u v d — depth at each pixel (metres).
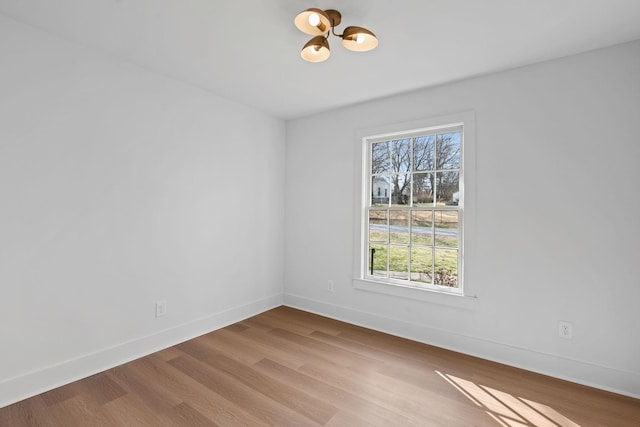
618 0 1.70
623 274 2.16
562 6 1.76
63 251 2.18
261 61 2.48
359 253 3.38
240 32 2.09
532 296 2.47
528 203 2.48
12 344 1.97
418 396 2.11
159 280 2.74
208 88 3.03
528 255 2.48
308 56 2.07
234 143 3.38
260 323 3.39
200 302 3.08
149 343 2.67
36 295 2.07
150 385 2.19
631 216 2.14
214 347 2.80
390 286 3.16
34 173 2.05
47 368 2.11
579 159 2.30
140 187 2.60
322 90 3.03
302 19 1.72
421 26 1.97
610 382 2.19
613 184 2.19
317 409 1.96
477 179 2.69
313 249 3.76
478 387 2.22
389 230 3.24
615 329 2.19
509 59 2.39
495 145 2.61
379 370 2.44
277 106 3.49
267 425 1.81
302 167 3.87
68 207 2.20
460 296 2.77
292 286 3.97
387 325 3.19
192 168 2.98
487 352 2.65
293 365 2.50
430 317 2.94
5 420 1.81
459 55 2.33
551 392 2.17
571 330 2.32
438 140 2.97
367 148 3.41
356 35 1.86
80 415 1.87
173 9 1.84
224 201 3.29
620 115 2.17
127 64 2.50
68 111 2.19
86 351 2.30
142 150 2.61
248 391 2.14
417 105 3.01
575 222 2.31
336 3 1.77
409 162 3.14
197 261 3.04
